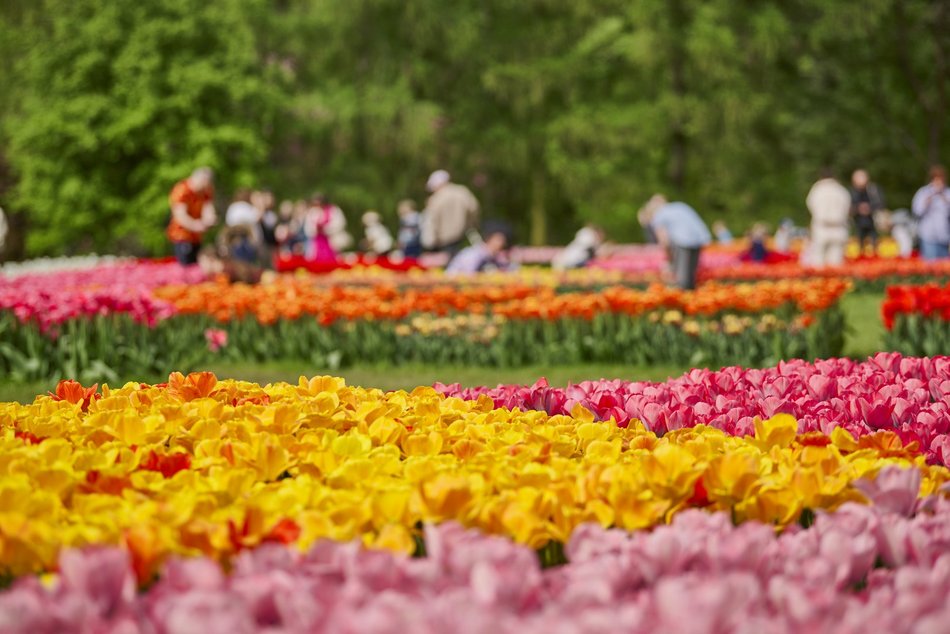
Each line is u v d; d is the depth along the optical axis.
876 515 3.63
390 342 14.63
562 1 57.44
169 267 27.73
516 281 25.97
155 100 46.66
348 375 13.70
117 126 46.25
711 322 14.86
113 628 2.63
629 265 37.34
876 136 64.75
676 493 3.95
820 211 31.12
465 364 14.57
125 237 56.72
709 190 61.09
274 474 4.59
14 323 13.04
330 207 33.41
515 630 2.58
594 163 58.69
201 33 48.34
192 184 25.84
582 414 5.93
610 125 57.16
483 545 3.07
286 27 54.12
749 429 5.72
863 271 28.62
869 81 63.97
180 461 4.68
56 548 3.28
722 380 7.24
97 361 12.58
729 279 29.27
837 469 4.21
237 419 5.75
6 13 54.28
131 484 4.14
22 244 57.94
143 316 13.19
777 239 51.94
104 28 46.97
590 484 3.88
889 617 2.75
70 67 47.81
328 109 53.94
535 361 14.59
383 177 57.69
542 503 3.67
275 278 23.41
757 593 2.93
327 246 33.34
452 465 4.32
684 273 21.69
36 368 12.54
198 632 2.56
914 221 34.09
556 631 2.57
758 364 13.85
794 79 65.12
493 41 58.78
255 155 49.00
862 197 35.53
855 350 15.82
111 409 6.20
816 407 6.23
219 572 2.97
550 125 58.47
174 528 3.42
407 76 56.97
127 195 49.12
